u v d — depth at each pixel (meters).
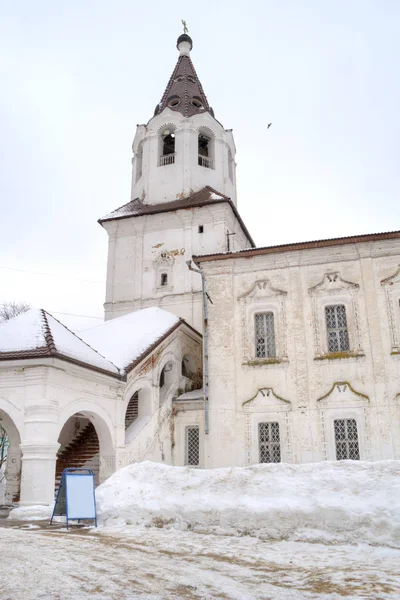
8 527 12.48
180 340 26.19
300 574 7.63
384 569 7.95
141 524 11.87
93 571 7.48
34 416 16.28
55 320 20.00
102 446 19.70
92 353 19.67
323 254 23.28
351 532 9.91
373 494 10.28
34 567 7.61
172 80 38.72
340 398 21.34
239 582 7.09
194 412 24.11
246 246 35.59
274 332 23.12
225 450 21.92
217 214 30.98
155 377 23.11
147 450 21.83
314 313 22.69
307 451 21.11
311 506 10.45
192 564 8.18
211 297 24.06
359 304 22.28
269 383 22.34
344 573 7.68
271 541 10.26
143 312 26.39
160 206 32.53
